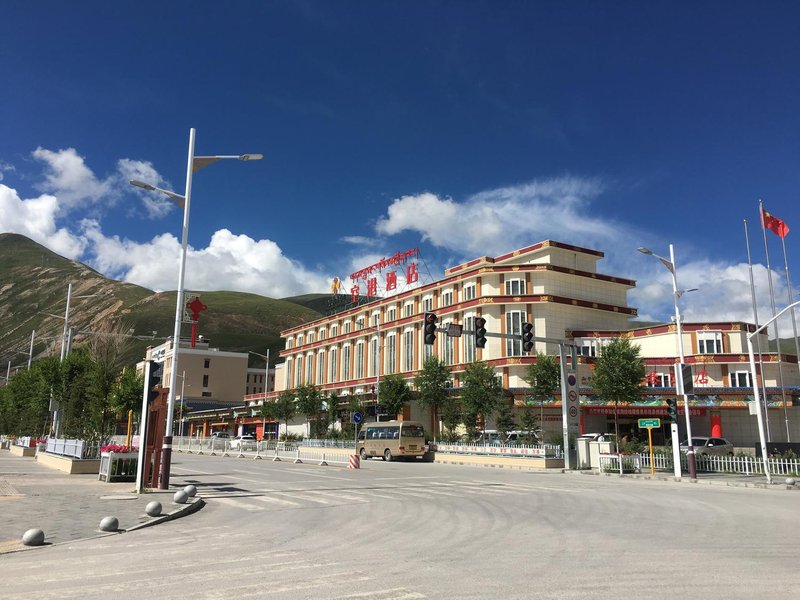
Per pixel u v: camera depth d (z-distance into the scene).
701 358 46.75
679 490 19.86
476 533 10.67
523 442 36.72
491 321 50.41
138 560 8.34
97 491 16.95
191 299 19.27
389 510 14.01
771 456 26.61
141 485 16.70
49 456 28.42
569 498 16.69
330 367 71.19
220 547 9.35
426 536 10.35
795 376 46.31
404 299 61.62
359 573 7.48
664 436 48.09
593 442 30.39
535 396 44.03
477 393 40.97
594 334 49.78
